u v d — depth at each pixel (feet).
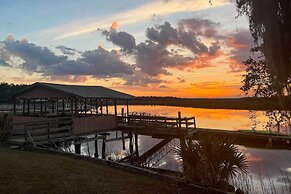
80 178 31.81
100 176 32.83
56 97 78.23
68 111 95.40
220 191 27.86
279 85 20.61
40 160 40.60
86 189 28.35
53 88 77.82
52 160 40.70
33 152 48.52
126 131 80.84
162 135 74.18
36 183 29.76
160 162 60.34
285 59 19.21
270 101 22.34
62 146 70.90
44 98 82.33
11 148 53.31
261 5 19.66
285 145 79.51
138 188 29.04
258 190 38.88
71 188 28.53
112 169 36.35
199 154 30.50
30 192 27.20
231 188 29.86
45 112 88.28
